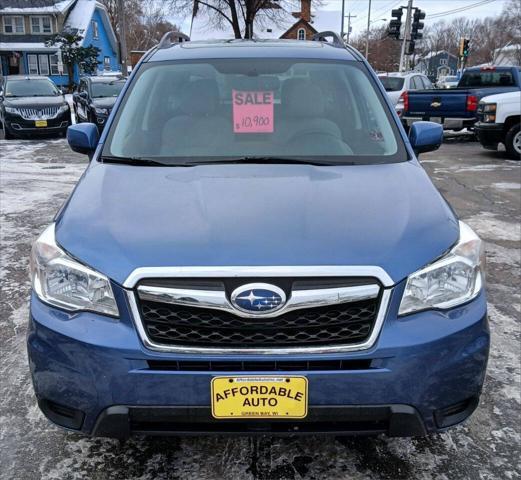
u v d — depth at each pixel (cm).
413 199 249
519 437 270
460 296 218
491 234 604
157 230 221
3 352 348
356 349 204
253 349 202
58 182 890
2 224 630
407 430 210
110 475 247
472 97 1358
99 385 207
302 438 269
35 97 1569
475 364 217
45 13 4494
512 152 1143
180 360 203
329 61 360
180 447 263
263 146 310
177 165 294
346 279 205
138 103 337
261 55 361
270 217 227
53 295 218
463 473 247
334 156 303
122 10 2617
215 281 203
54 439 269
